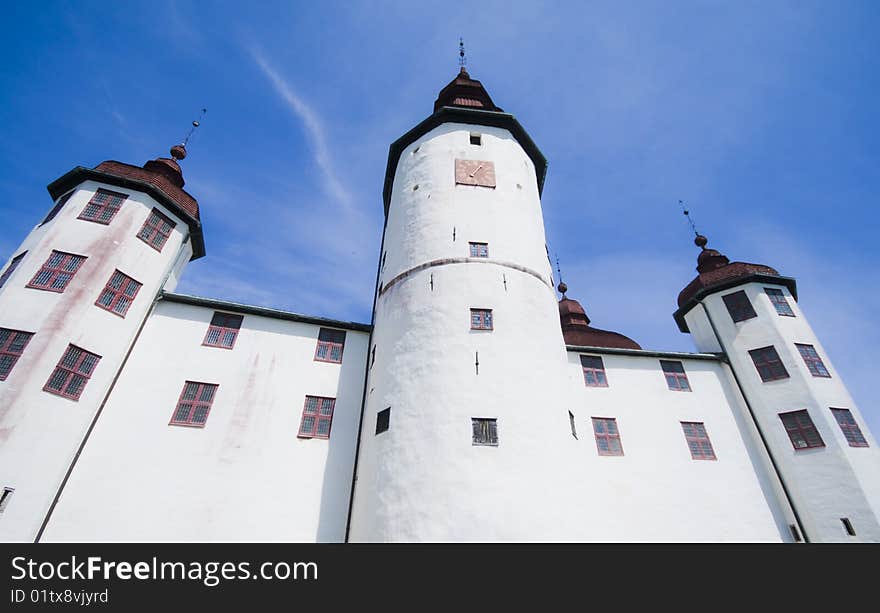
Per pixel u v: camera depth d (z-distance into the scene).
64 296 16.14
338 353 20.05
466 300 16.69
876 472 19.45
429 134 22.81
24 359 14.60
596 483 17.64
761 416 21.98
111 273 17.45
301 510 16.03
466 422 14.01
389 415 15.23
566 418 15.17
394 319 17.67
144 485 15.22
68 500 14.35
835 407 21.09
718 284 25.75
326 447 17.50
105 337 16.62
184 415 16.86
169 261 19.84
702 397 22.88
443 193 19.92
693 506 19.45
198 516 15.12
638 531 18.53
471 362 15.23
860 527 18.09
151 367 17.44
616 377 22.83
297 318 20.20
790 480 20.22
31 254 16.89
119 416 16.17
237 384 17.97
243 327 19.48
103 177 19.17
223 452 16.42
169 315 18.83
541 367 15.71
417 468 13.53
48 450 14.26
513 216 19.59
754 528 19.23
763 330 23.67
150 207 19.72
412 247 19.02
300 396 18.41
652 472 20.14
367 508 14.05
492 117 22.80
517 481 13.10
